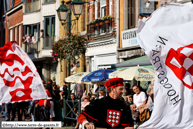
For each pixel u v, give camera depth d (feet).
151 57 17.17
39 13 92.99
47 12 88.53
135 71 37.35
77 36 49.19
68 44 48.62
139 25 18.63
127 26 61.31
